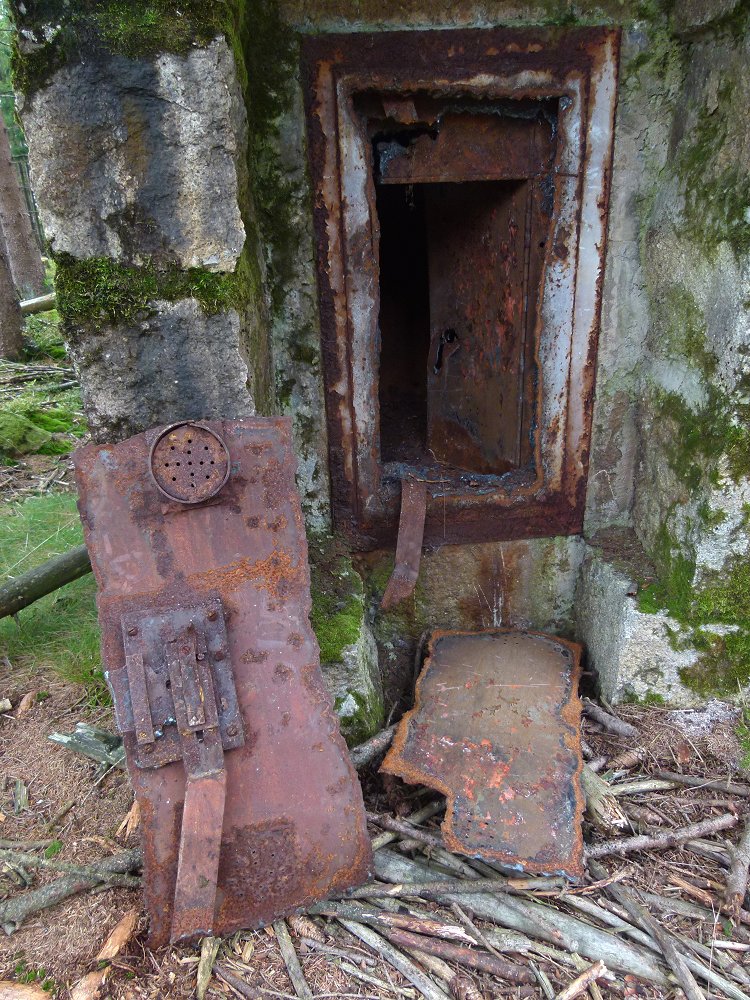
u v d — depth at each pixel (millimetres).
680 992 1704
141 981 1684
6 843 2105
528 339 2521
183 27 1659
